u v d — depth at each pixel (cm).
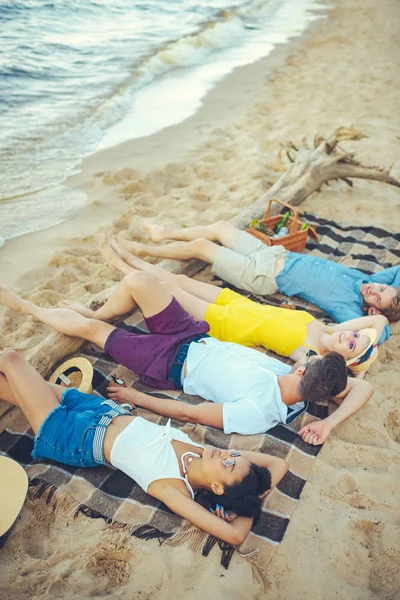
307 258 416
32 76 842
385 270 412
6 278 435
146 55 984
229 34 1185
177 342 331
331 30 1238
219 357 325
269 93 872
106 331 344
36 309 362
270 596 238
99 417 285
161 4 1387
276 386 310
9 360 295
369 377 358
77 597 233
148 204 556
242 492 250
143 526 259
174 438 276
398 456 303
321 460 298
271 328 355
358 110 808
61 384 336
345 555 254
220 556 251
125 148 664
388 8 1414
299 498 278
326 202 568
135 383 347
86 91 816
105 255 407
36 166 609
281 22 1309
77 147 657
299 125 751
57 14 1188
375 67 999
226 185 595
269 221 482
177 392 336
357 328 357
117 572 243
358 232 511
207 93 860
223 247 429
